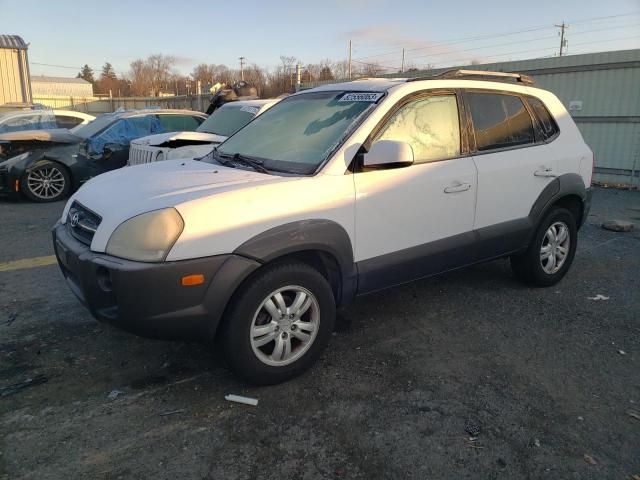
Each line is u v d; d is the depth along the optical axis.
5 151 9.40
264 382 3.15
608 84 12.22
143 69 86.44
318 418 2.89
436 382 3.27
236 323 2.95
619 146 12.24
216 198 2.89
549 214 4.71
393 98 3.62
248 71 62.00
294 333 3.21
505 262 5.75
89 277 2.84
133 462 2.53
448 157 3.90
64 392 3.12
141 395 3.10
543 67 13.30
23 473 2.44
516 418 2.91
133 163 8.21
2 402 3.01
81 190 3.54
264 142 3.97
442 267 3.96
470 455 2.61
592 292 4.88
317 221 3.17
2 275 5.18
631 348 3.76
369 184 3.41
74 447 2.63
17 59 20.48
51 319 4.13
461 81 4.09
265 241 2.95
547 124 4.72
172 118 10.38
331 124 3.67
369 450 2.63
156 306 2.73
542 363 3.53
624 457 2.61
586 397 3.13
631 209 9.26
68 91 69.19
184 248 2.74
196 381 3.26
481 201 4.08
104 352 3.62
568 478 2.46
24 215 8.23
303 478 2.44
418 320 4.20
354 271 3.42
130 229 2.78
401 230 3.63
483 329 4.05
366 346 3.75
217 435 2.74
